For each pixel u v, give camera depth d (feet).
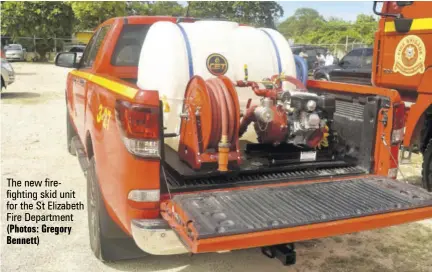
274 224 9.39
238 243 8.97
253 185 11.69
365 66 51.62
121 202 10.73
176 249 10.18
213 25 13.66
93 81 14.78
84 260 13.87
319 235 9.77
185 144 11.94
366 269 13.78
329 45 117.08
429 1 18.79
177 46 12.87
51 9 133.90
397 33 20.47
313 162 13.17
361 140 13.43
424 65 19.19
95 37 18.93
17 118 36.24
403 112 12.85
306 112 12.19
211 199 10.46
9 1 130.72
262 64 13.97
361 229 10.25
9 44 135.44
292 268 13.73
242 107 13.66
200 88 11.38
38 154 25.20
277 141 12.59
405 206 10.76
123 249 13.16
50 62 130.11
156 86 12.86
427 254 14.90
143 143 10.04
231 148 11.65
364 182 12.29
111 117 11.43
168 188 10.54
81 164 16.88
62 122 34.78
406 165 24.44
